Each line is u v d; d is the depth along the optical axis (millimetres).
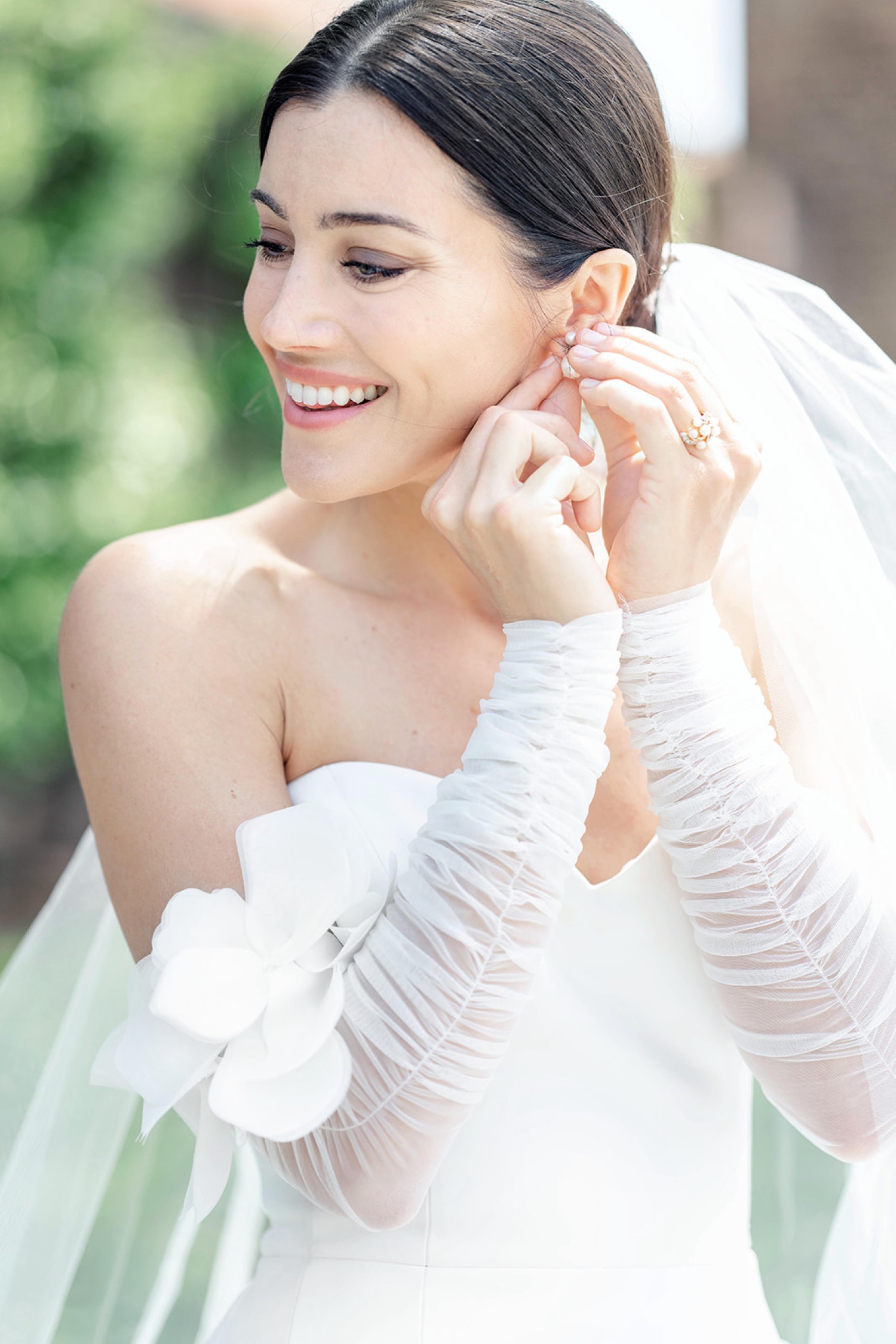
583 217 1472
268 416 6527
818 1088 1482
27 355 5945
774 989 1458
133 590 1511
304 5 1726
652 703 1454
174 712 1459
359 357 1421
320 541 1648
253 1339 1464
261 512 1677
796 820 1454
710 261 1720
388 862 1468
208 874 1405
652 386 1453
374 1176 1314
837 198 4852
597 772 1371
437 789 1389
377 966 1309
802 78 4832
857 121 4809
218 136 6270
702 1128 1564
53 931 1796
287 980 1272
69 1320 1944
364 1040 1303
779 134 4879
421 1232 1464
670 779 1451
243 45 6375
